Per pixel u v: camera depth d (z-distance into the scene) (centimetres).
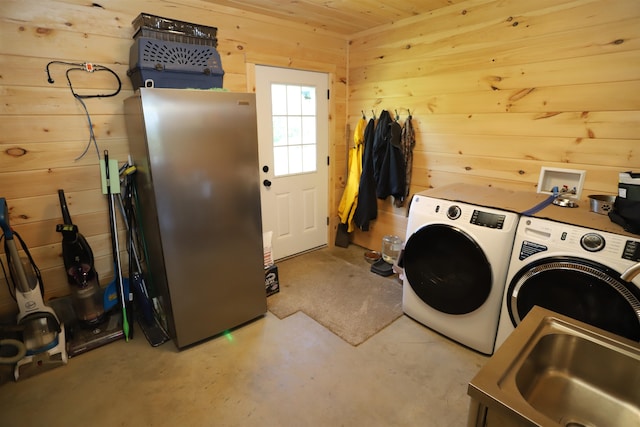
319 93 331
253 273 231
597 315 158
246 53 271
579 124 205
